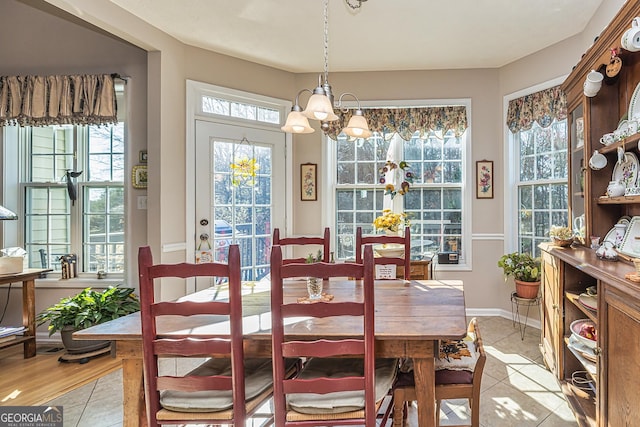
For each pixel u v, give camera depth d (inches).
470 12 106.4
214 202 136.3
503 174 146.9
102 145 132.9
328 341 51.6
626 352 50.6
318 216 157.2
